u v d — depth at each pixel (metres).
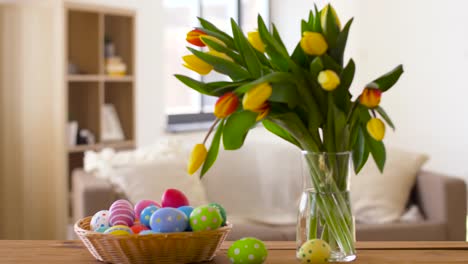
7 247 1.54
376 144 1.39
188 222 1.41
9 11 4.84
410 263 1.40
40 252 1.49
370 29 6.42
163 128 5.80
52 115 5.00
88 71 4.98
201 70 1.33
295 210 3.69
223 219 1.48
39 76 4.96
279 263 1.39
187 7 6.28
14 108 4.89
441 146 5.98
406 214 3.63
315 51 1.23
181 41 6.24
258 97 1.19
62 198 4.76
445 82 5.94
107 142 4.98
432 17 6.02
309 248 1.34
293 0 6.74
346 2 6.52
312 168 1.35
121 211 1.48
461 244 1.59
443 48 5.95
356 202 3.60
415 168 3.71
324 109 1.33
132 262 1.36
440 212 3.54
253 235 3.29
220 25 6.61
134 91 5.09
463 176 5.82
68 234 4.78
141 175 3.41
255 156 3.82
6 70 4.85
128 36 5.14
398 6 6.23
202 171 1.31
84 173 3.62
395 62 6.27
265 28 1.29
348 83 1.31
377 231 3.39
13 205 4.92
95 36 4.97
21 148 4.92
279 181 3.74
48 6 4.96
